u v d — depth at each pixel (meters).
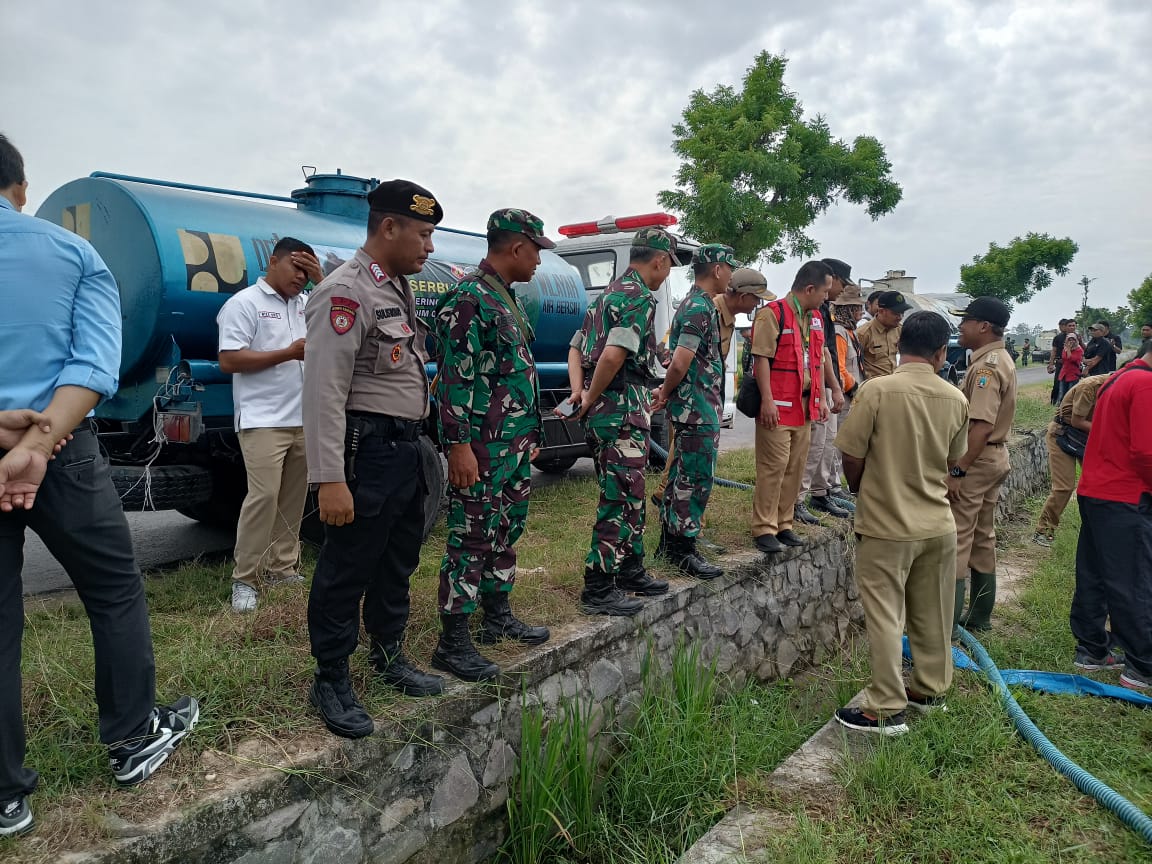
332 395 2.31
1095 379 6.14
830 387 5.82
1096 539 4.02
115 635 2.09
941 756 3.14
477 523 2.91
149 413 4.25
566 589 3.94
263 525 3.69
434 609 3.47
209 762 2.23
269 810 2.16
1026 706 3.63
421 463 2.62
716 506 5.81
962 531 4.55
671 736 3.40
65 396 1.95
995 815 2.72
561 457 6.84
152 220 4.00
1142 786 2.93
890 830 2.64
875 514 3.35
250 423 3.65
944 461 3.38
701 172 18.88
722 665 4.31
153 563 4.68
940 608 3.47
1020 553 6.88
